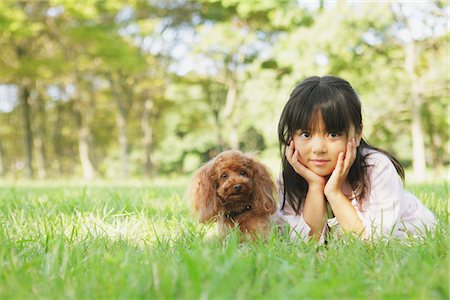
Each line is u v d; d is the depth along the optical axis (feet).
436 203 14.55
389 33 58.65
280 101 63.67
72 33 63.46
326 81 10.45
